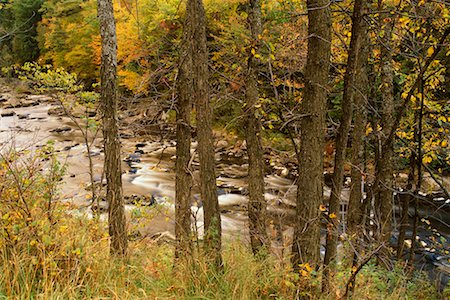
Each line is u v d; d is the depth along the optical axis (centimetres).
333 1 362
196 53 449
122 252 458
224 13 1120
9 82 2738
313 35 369
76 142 1894
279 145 1588
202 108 454
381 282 490
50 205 400
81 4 2466
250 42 524
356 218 577
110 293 358
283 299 388
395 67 653
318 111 385
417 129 611
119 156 469
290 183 1392
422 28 541
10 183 385
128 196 1265
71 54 2566
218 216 459
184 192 509
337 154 398
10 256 348
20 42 3366
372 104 650
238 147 1758
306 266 385
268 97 585
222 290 411
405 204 630
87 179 1312
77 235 397
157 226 941
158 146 1873
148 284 404
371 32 555
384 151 468
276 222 721
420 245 898
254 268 439
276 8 592
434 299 568
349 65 379
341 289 417
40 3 3259
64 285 339
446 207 1102
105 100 458
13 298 308
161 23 1107
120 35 1233
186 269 422
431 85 592
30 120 2336
